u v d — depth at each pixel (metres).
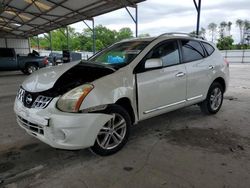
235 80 11.21
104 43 48.50
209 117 5.03
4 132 4.25
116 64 3.65
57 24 21.58
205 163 3.05
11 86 10.37
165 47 4.04
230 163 3.05
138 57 3.64
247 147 3.54
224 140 3.80
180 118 4.96
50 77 3.16
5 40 30.08
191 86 4.43
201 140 3.80
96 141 3.09
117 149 3.35
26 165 3.06
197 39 4.79
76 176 2.79
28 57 16.25
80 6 14.49
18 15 19.44
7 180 2.72
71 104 2.83
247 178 2.72
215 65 4.96
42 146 3.63
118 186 2.58
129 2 12.66
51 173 2.86
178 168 2.93
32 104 2.98
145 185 2.59
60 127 2.78
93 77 3.12
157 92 3.79
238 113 5.34
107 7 13.97
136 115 3.58
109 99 3.11
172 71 4.01
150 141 3.77
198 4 8.94
